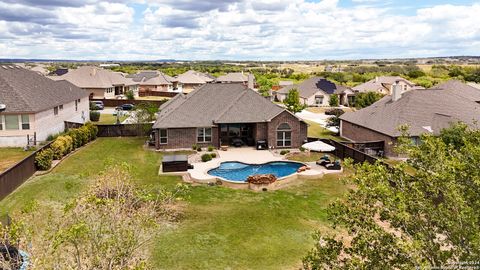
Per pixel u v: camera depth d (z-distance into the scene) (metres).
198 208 24.98
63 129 50.59
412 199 10.00
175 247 19.14
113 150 42.66
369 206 10.66
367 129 45.22
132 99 87.94
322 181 32.25
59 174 32.00
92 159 38.12
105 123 61.78
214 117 44.16
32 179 30.38
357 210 10.64
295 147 44.47
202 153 41.78
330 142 43.06
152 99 93.69
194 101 46.12
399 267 9.35
